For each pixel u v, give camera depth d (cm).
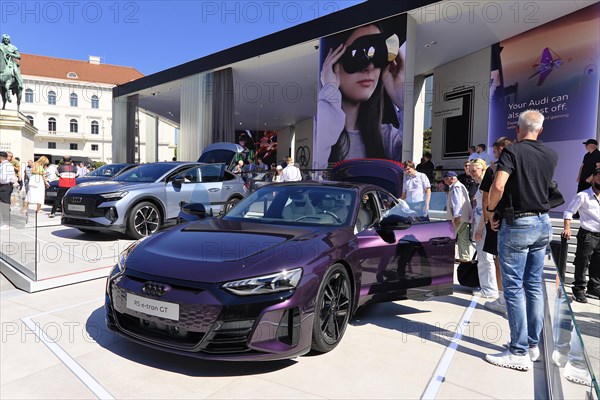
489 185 373
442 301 444
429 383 259
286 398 237
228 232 327
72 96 5681
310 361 285
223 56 1580
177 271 265
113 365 273
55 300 406
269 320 252
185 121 1802
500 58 1173
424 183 732
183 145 1819
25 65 5669
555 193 416
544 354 309
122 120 2194
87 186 712
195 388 246
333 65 1161
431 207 613
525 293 308
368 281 340
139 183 722
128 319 283
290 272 265
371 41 1078
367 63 1088
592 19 927
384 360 290
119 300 279
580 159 959
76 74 5928
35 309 379
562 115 999
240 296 249
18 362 275
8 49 1800
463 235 580
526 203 284
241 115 2648
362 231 354
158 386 248
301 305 263
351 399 238
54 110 5581
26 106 5441
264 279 257
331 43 1168
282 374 265
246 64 1560
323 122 1180
